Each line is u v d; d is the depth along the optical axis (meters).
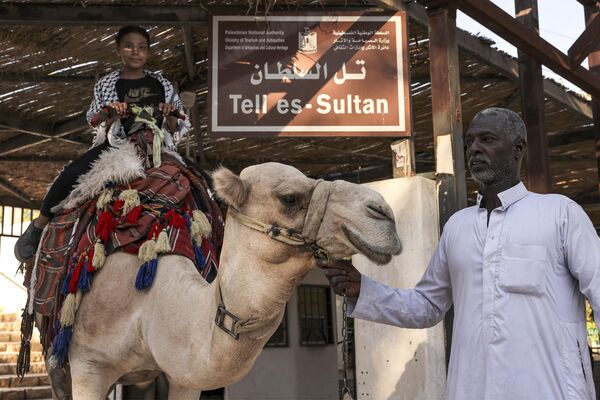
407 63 6.12
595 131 8.83
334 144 11.00
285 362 12.30
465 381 2.83
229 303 2.94
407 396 5.11
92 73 8.39
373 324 5.32
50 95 8.95
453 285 3.02
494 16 6.13
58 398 4.01
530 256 2.76
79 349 3.69
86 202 3.99
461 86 9.59
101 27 7.24
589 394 2.68
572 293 2.77
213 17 6.13
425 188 5.27
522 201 2.89
